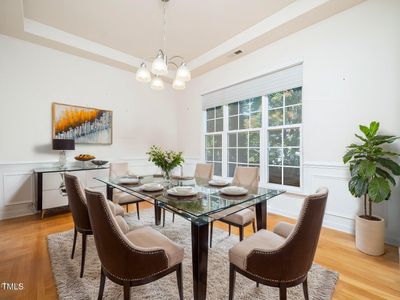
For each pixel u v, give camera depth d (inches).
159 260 48.7
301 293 60.5
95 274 68.2
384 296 59.5
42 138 138.3
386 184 78.4
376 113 94.7
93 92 161.8
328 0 97.3
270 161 142.1
